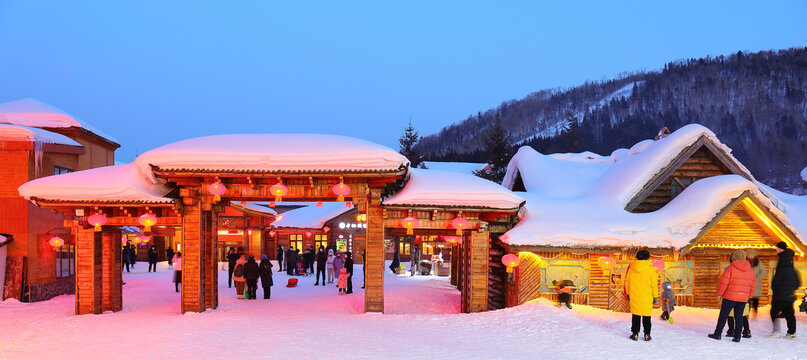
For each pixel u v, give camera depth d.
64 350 9.21
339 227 35.91
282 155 13.15
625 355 8.62
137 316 13.56
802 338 9.89
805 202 16.80
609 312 13.30
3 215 17.55
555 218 14.84
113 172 13.98
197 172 13.20
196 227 13.93
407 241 37.12
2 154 17.61
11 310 15.48
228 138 14.02
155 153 13.23
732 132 138.62
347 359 8.27
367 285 14.03
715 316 12.88
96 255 14.38
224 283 23.09
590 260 14.29
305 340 9.85
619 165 17.09
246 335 10.33
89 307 14.19
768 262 14.42
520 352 8.90
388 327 11.43
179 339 9.94
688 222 13.98
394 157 13.15
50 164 18.83
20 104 21.55
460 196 14.02
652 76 178.62
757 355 8.48
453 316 12.77
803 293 14.21
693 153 15.79
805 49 157.88
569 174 18.62
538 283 14.17
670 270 14.43
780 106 141.25
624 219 14.59
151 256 28.58
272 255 35.47
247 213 30.94
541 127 182.00
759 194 13.77
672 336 10.01
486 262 14.45
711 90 157.12
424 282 23.33
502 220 14.71
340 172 13.16
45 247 18.52
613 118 160.62
